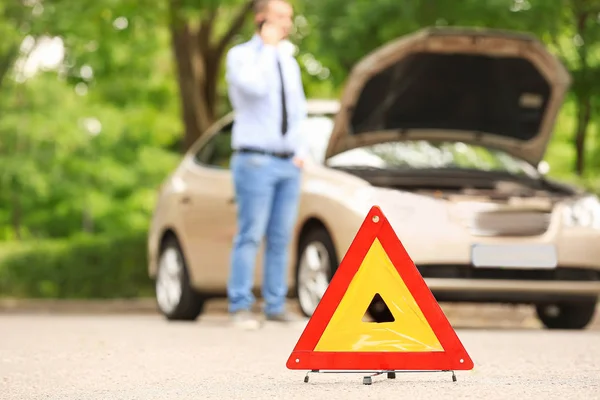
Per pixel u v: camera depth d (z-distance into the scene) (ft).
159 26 76.33
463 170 45.01
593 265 41.29
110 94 134.21
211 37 83.61
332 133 43.37
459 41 43.86
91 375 26.16
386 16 62.49
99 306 74.59
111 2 73.36
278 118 40.37
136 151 157.89
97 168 145.59
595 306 43.34
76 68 80.48
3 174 129.08
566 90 46.21
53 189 143.23
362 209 39.96
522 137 47.19
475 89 45.78
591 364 28.22
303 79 73.97
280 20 40.42
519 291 40.68
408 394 22.17
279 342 34.68
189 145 82.84
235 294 40.81
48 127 129.80
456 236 39.96
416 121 46.06
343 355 24.08
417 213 40.14
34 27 75.46
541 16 62.03
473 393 22.34
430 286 39.75
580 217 41.50
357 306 24.14
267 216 40.81
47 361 29.27
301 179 42.47
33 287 80.38
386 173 43.19
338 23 63.52
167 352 31.55
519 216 40.83
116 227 162.20
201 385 24.14
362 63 43.19
